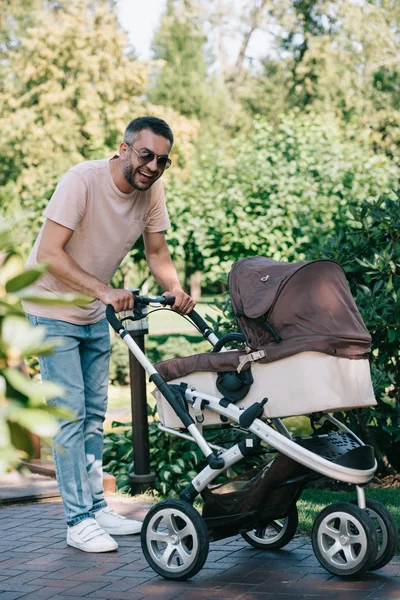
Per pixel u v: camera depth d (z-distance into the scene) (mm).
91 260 4262
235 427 3791
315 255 6109
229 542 4316
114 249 4305
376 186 11016
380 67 22672
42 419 1069
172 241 11234
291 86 25344
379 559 3615
